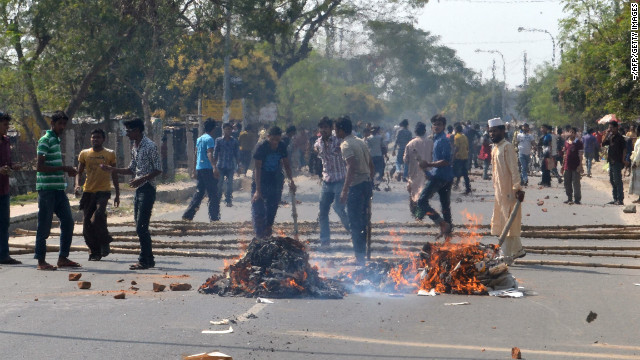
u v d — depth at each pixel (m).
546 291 14.08
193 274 16.22
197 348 9.71
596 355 9.48
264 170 20.02
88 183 18.25
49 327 10.91
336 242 20.30
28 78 46.31
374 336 10.39
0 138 17.70
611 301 13.09
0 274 16.27
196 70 58.62
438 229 23.17
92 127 58.53
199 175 26.20
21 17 44.62
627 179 48.84
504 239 16.66
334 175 19.50
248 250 14.12
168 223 23.83
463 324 11.19
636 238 20.78
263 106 74.44
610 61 49.53
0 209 17.70
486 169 50.41
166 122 69.94
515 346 9.92
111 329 10.76
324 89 98.38
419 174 25.16
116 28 41.44
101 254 18.39
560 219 27.25
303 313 11.87
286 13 48.25
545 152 44.94
